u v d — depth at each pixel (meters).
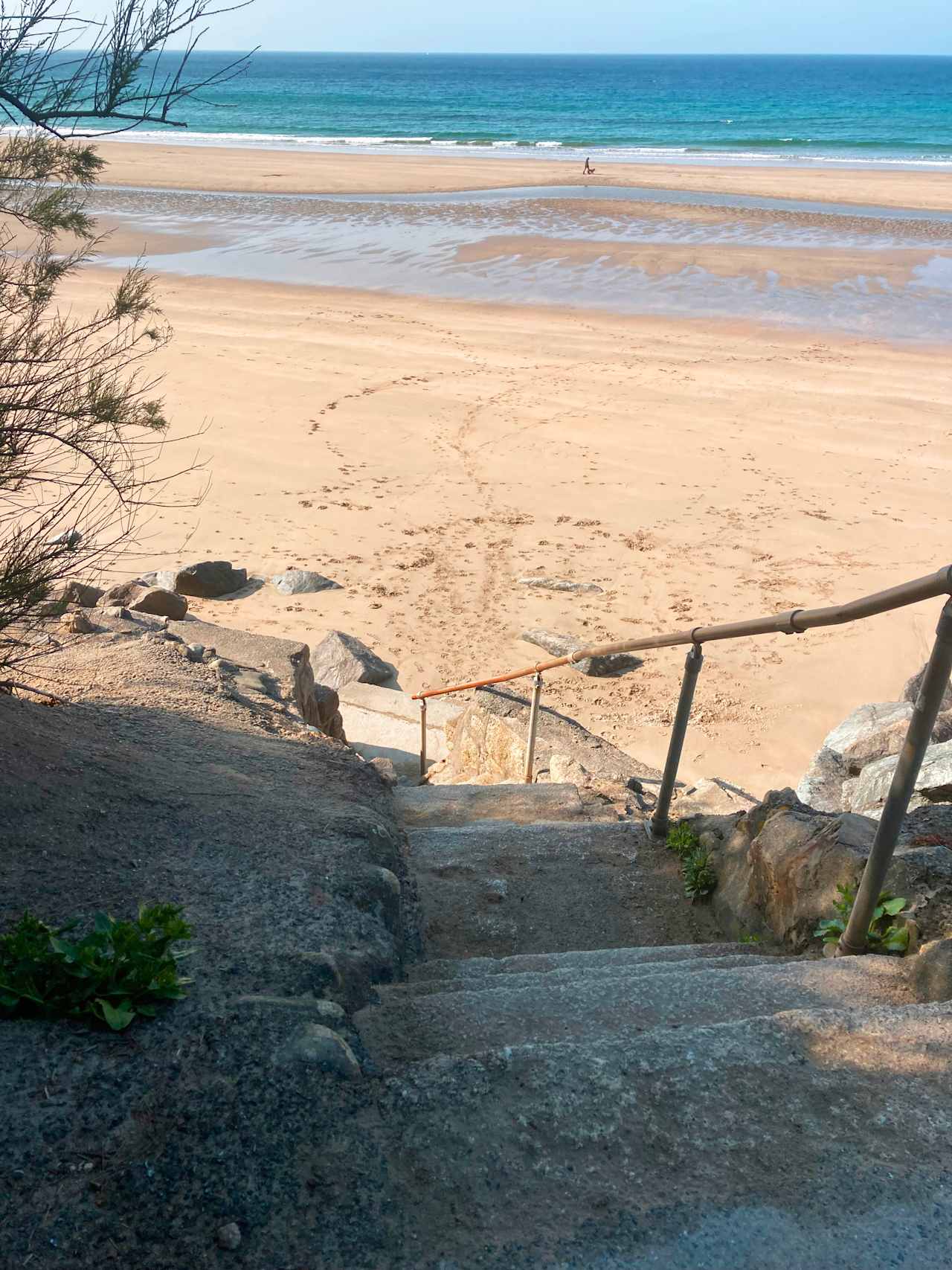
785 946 4.02
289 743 5.74
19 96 3.23
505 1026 3.01
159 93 3.34
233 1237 2.23
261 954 3.26
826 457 18.53
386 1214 2.28
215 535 15.68
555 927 4.75
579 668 12.58
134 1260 2.19
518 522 16.31
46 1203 2.30
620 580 14.69
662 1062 2.67
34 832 3.83
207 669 6.69
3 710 4.56
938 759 6.74
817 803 7.54
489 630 13.47
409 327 25.89
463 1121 2.50
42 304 4.19
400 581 14.62
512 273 31.52
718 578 14.70
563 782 7.33
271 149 69.69
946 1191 2.29
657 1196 2.29
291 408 20.34
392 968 3.59
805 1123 2.49
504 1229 2.23
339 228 38.69
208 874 3.84
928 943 3.27
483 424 19.91
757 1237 2.19
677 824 5.51
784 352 24.02
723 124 92.00
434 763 10.56
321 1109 2.54
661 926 4.77
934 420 20.05
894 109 113.00
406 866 4.77
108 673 6.16
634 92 146.50
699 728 11.52
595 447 18.97
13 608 4.19
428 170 55.31
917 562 15.03
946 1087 2.60
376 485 17.45
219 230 38.28
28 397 4.12
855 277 30.84
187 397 20.58
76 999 2.85
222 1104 2.55
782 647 13.11
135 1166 2.39
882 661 12.75
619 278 30.98
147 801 4.32
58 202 3.96
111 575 14.05
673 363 23.31
